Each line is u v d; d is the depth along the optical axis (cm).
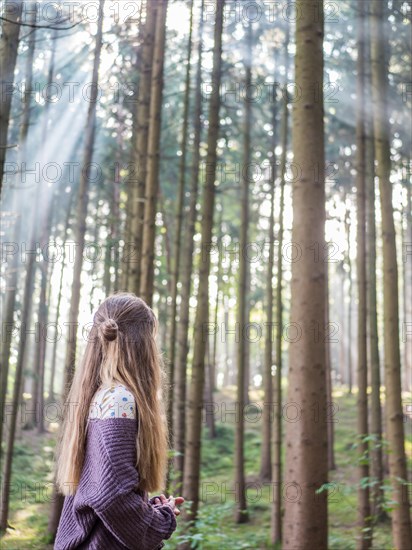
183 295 1016
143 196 753
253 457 1764
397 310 638
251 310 2100
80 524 168
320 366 414
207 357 2061
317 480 404
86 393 184
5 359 945
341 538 908
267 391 1448
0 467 1198
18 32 412
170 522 178
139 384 184
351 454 1595
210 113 815
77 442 178
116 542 168
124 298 199
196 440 747
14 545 820
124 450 171
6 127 403
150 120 699
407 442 1502
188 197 1600
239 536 1024
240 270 1217
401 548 578
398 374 629
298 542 400
